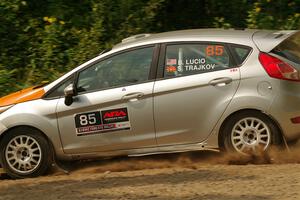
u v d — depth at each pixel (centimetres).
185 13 3431
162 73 2053
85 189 1798
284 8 3269
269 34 2066
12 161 2106
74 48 3153
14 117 2088
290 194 1598
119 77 2080
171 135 2042
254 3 3338
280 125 1975
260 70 1986
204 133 2025
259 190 1656
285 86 1973
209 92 2009
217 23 3281
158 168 2106
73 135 2084
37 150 2097
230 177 1830
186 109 2023
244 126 2002
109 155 2091
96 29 3158
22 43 3195
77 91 2091
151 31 3231
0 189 1908
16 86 3053
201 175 1884
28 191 1844
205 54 2039
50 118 2084
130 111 2050
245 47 2019
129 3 3191
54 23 3184
